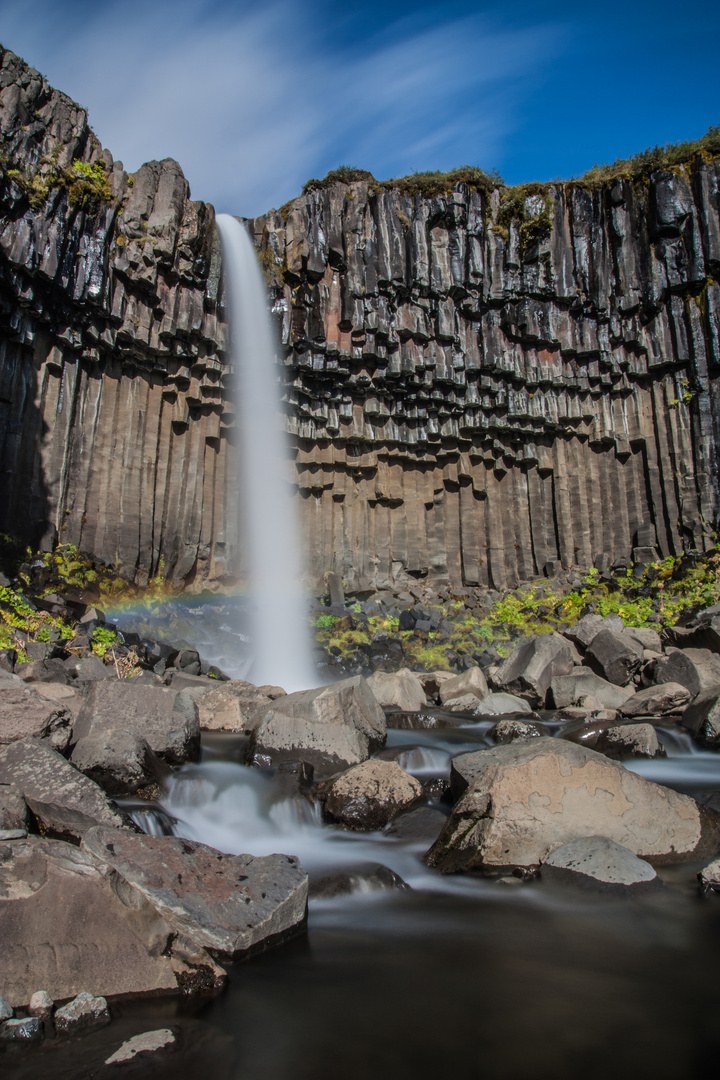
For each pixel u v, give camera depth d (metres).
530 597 19.94
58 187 13.95
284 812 7.02
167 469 17.50
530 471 21.56
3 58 13.39
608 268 20.23
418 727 10.74
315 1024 3.72
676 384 20.34
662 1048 3.55
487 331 19.88
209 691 10.42
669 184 19.77
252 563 18.80
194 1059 3.41
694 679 12.05
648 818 6.12
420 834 6.62
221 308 17.20
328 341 18.55
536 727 9.81
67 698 8.48
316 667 15.78
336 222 18.61
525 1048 3.54
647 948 4.57
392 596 20.14
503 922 4.93
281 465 19.44
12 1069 3.27
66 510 15.06
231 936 4.24
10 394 13.90
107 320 15.54
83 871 4.14
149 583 16.69
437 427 20.70
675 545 19.84
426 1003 3.93
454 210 19.34
